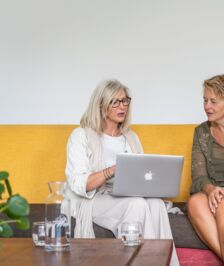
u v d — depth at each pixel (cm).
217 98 282
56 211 165
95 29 379
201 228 254
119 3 378
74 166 276
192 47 370
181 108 370
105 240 185
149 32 374
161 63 372
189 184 312
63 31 381
